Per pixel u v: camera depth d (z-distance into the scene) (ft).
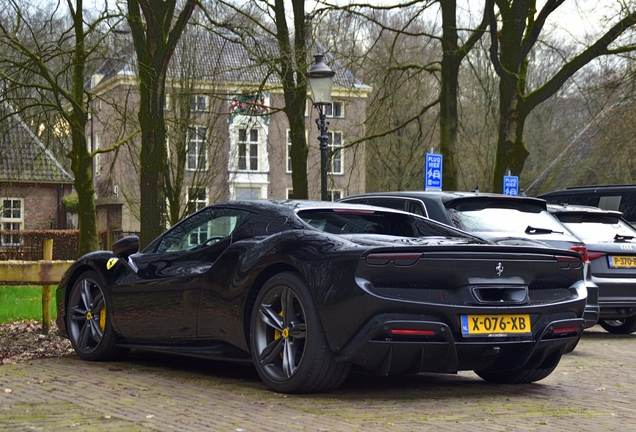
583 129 127.54
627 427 14.65
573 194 46.34
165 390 17.44
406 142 118.52
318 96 48.44
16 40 56.75
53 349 25.31
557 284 18.28
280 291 17.10
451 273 16.51
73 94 70.03
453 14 59.98
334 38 57.47
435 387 18.89
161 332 20.38
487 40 72.43
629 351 28.96
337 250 16.29
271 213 19.06
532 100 59.41
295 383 16.65
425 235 19.19
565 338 18.08
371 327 15.70
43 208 118.73
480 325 16.65
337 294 15.93
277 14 54.44
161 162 37.58
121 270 22.03
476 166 112.27
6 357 23.24
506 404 16.83
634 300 33.17
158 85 37.58
